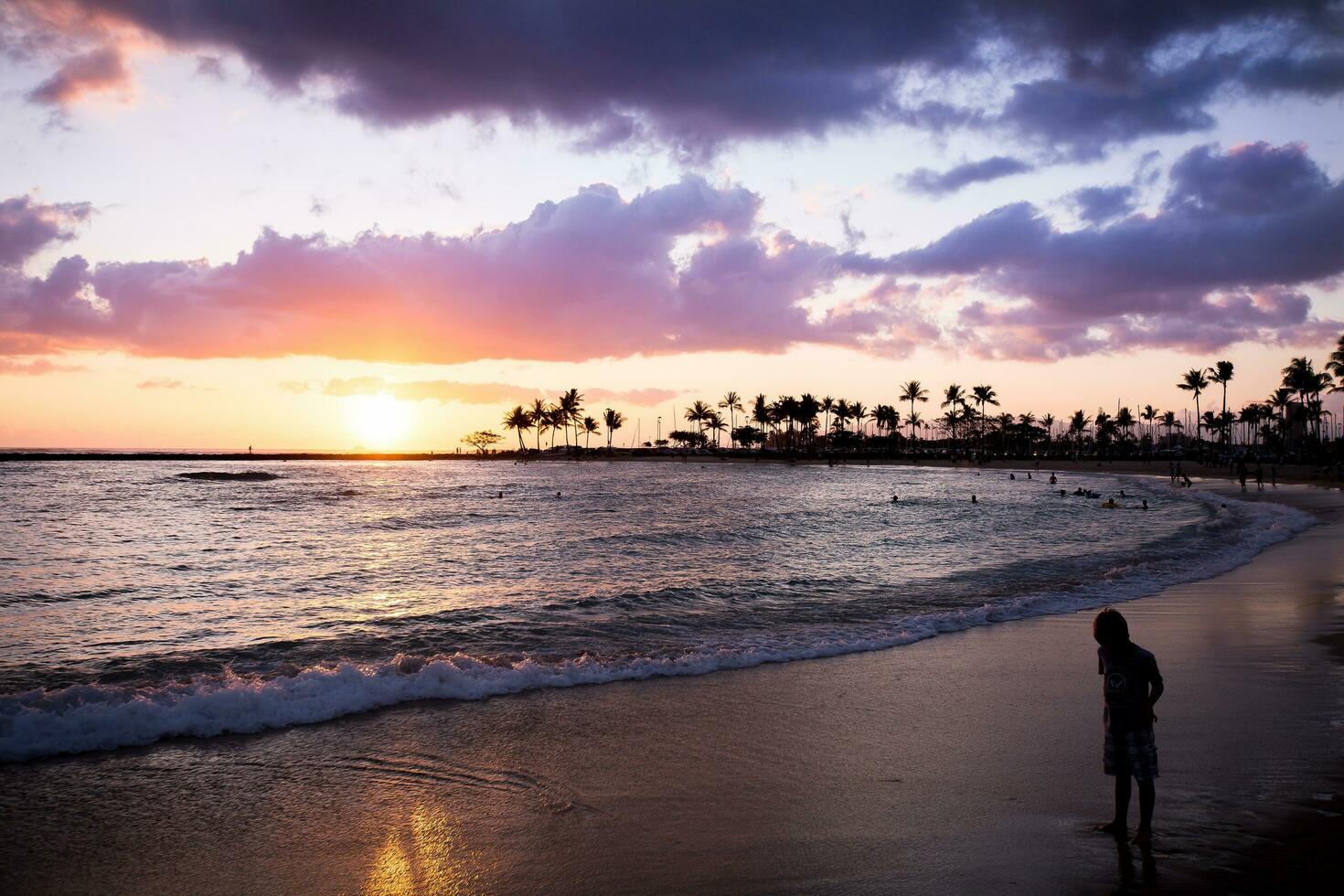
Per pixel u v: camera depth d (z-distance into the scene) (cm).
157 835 541
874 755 684
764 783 623
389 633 1277
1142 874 458
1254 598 1445
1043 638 1178
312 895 460
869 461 17500
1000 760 669
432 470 14125
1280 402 13250
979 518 3912
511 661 1044
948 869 471
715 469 14725
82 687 859
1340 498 4256
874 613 1416
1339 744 682
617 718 796
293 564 2270
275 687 841
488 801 593
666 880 468
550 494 6731
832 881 461
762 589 1717
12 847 522
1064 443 19750
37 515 4403
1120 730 510
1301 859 472
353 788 621
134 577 2012
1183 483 6719
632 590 1711
